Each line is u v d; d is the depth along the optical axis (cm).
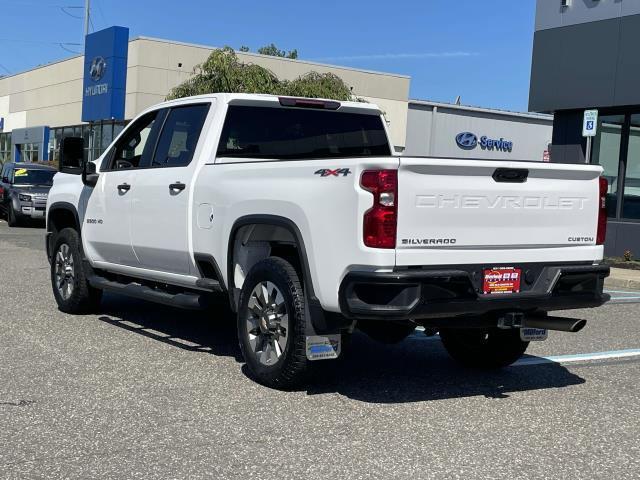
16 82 4703
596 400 560
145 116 740
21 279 1085
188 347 681
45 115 4275
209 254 609
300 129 695
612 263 1531
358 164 477
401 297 469
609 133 1630
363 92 3812
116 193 732
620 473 414
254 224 563
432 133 4162
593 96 1580
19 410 491
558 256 543
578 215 554
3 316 802
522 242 526
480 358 644
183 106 692
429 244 485
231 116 653
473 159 496
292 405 519
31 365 603
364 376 610
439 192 486
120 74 3256
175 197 646
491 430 482
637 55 1497
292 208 523
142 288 709
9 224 2200
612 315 959
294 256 574
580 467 422
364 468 409
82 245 802
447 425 489
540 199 532
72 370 592
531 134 4512
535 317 557
